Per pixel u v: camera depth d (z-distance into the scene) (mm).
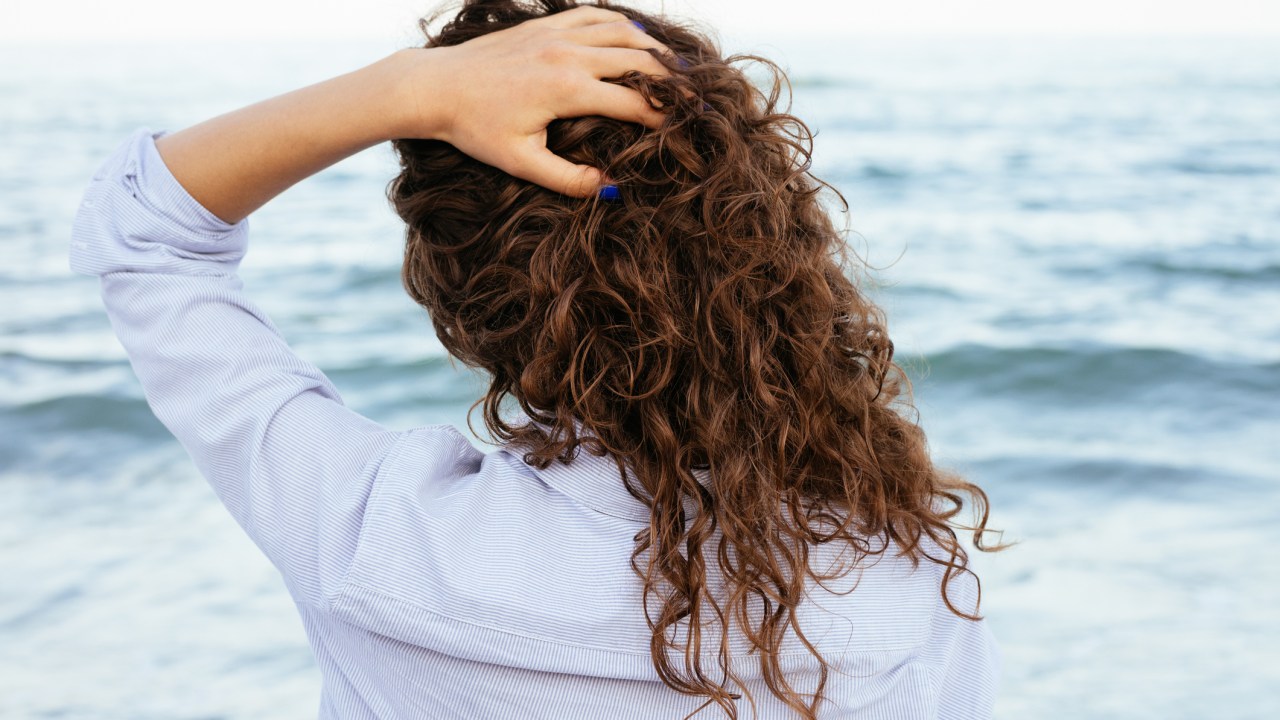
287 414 812
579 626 782
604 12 835
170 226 854
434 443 827
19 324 9031
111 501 5758
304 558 788
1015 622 4191
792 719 839
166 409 836
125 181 869
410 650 783
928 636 890
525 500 812
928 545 927
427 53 801
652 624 783
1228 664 3852
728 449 803
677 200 780
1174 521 5293
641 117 775
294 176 852
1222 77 28109
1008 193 14375
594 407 806
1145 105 23000
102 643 4133
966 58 33062
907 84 25312
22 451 6590
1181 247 11461
